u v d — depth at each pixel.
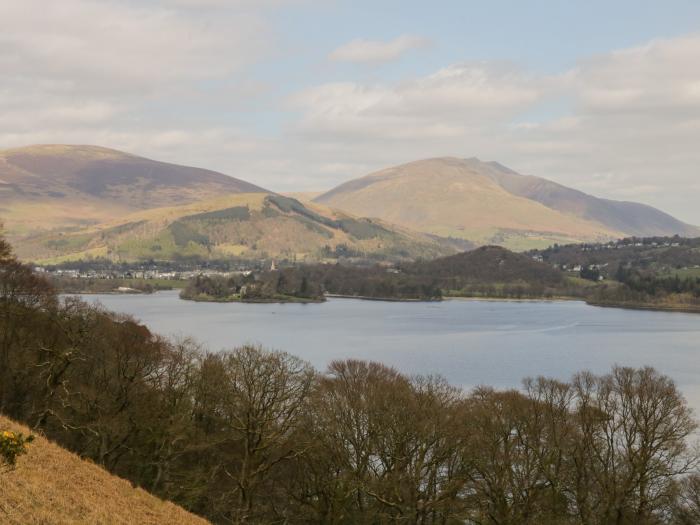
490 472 55.12
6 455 23.69
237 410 54.38
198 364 69.44
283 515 53.62
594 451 59.56
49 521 33.06
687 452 71.69
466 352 193.88
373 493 51.19
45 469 40.31
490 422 56.16
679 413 60.28
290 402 58.22
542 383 95.62
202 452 58.00
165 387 58.44
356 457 55.62
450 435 54.03
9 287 71.62
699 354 190.75
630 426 62.41
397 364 169.50
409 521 51.16
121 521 37.62
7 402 56.59
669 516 60.41
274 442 53.69
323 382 64.88
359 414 56.53
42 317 68.06
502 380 143.88
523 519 52.28
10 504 33.38
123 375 55.41
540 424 57.91
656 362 174.25
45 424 53.72
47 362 56.25
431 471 56.22
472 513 54.91
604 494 54.72
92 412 54.53
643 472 54.88
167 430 51.16
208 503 53.38
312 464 53.44
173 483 50.62
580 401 68.75
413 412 55.19
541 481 57.56
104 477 44.16
